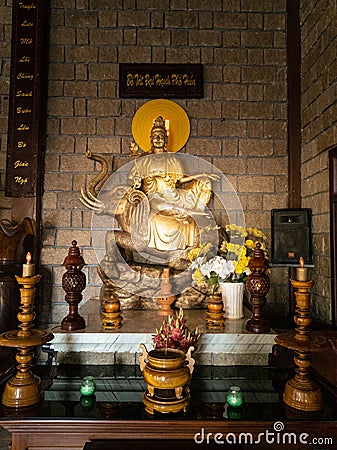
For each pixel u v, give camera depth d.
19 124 3.02
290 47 3.22
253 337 2.11
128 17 3.29
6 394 1.63
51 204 3.16
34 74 3.04
